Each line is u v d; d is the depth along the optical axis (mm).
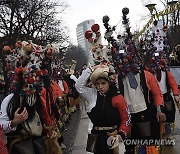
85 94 4805
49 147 4656
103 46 5473
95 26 5266
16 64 4613
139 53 6070
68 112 12523
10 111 4422
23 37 26000
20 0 22578
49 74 4926
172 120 7504
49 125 4672
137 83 5527
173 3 7379
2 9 23906
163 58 7484
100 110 4664
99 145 4684
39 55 4652
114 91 4742
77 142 9094
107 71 4719
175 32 27250
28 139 4492
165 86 7426
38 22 31328
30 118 4484
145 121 5523
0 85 12359
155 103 5496
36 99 4547
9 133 4477
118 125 4688
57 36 33844
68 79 13938
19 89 4477
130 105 5516
